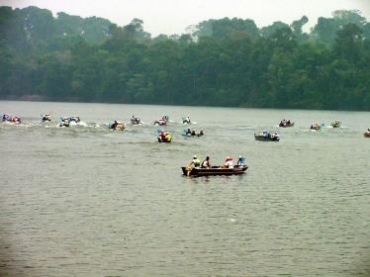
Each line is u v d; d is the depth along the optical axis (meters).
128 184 101.56
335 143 181.75
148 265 62.91
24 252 65.50
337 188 101.81
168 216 80.12
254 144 172.25
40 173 110.94
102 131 197.75
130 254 65.62
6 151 141.62
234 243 69.62
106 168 118.38
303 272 62.12
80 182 102.44
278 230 74.69
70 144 158.75
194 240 70.31
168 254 65.88
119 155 138.62
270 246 69.00
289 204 88.50
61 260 63.69
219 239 70.75
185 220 78.31
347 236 72.81
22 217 78.00
